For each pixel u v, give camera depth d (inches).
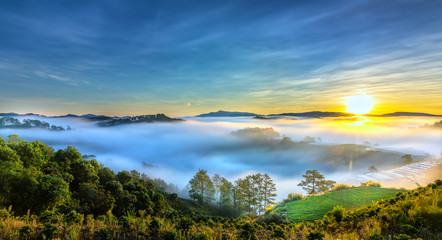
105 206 1063.6
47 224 341.1
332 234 490.0
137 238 365.1
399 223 410.6
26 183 772.6
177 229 414.0
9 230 338.6
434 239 343.3
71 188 1294.3
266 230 519.2
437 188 593.9
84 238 346.9
